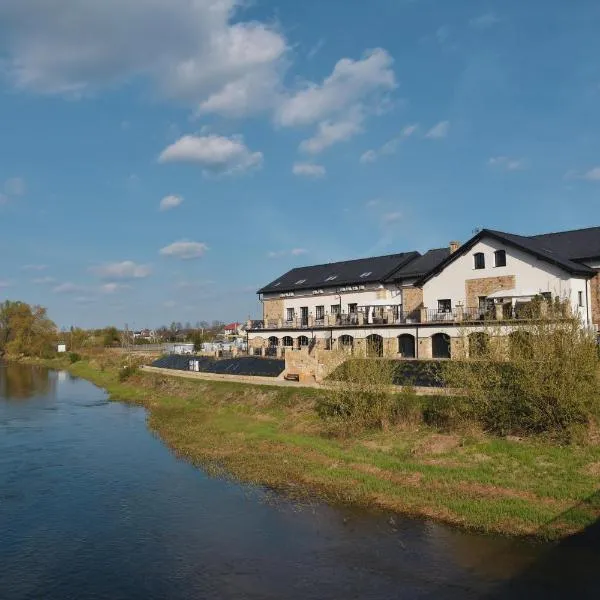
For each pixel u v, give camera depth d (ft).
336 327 159.74
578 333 69.36
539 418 67.51
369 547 46.73
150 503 60.44
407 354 142.41
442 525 50.55
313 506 57.16
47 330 375.25
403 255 175.94
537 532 47.03
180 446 85.87
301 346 162.09
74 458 81.82
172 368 190.08
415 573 41.70
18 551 48.75
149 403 136.77
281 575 42.50
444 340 134.72
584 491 53.06
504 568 41.65
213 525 53.26
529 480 57.36
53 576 43.83
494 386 72.74
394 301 162.81
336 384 87.51
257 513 55.98
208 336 341.21
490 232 130.21
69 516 57.21
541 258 122.21
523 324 74.69
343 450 74.64
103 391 174.40
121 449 87.15
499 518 50.08
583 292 122.93
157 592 40.81
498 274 129.80
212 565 44.70
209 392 129.70
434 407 79.92
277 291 196.65
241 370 149.48
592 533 45.91
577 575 40.01
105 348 339.98
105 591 41.22
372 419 81.56
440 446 69.72
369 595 38.81
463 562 43.01
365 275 172.24
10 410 131.13
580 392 65.51
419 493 57.41
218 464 74.64
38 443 92.68
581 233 138.92
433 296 141.59
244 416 105.09
